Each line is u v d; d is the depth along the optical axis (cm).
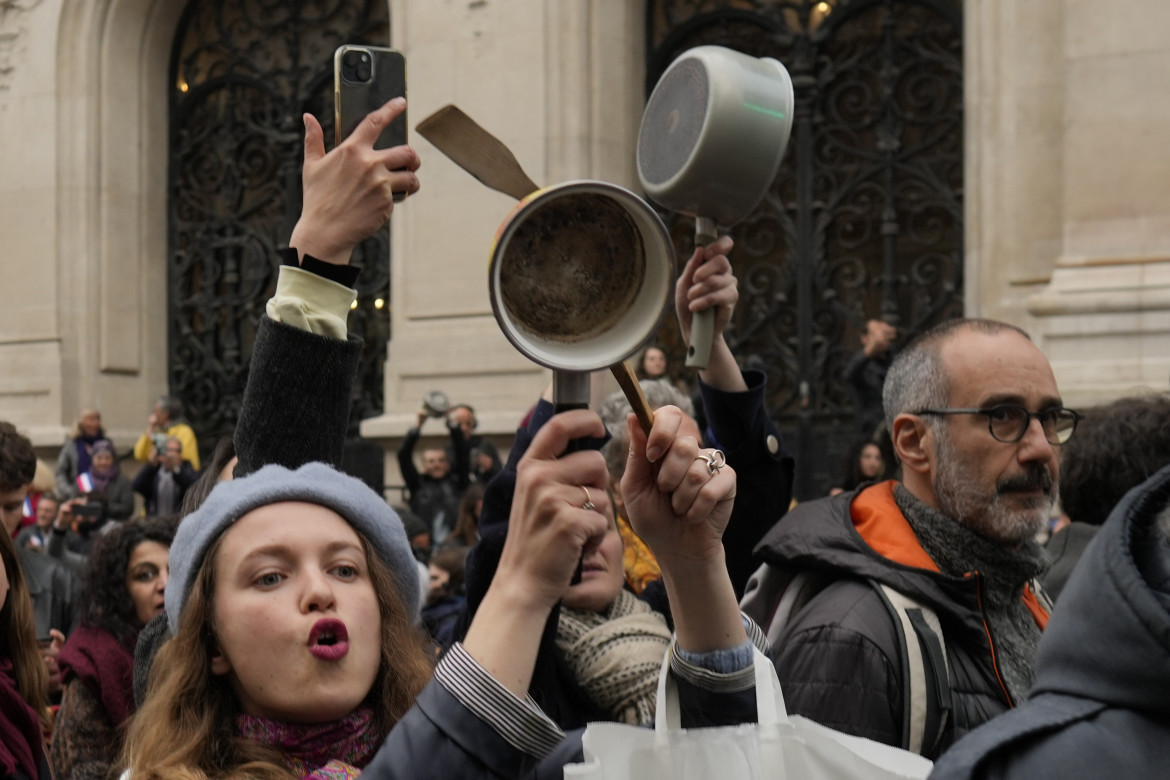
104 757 364
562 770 150
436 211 1185
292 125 1394
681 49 1244
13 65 1413
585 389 139
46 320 1386
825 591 252
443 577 512
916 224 1161
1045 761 123
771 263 1205
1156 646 122
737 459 255
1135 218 922
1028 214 998
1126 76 929
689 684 165
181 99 1445
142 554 391
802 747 153
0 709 273
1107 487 300
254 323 1406
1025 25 1006
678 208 167
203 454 1409
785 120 159
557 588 141
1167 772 120
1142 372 892
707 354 171
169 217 1447
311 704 178
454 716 138
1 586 273
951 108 1157
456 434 963
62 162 1398
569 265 134
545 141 1163
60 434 1349
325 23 1389
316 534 184
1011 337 264
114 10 1409
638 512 156
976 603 249
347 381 211
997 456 255
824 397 1177
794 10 1210
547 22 1170
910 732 232
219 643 183
